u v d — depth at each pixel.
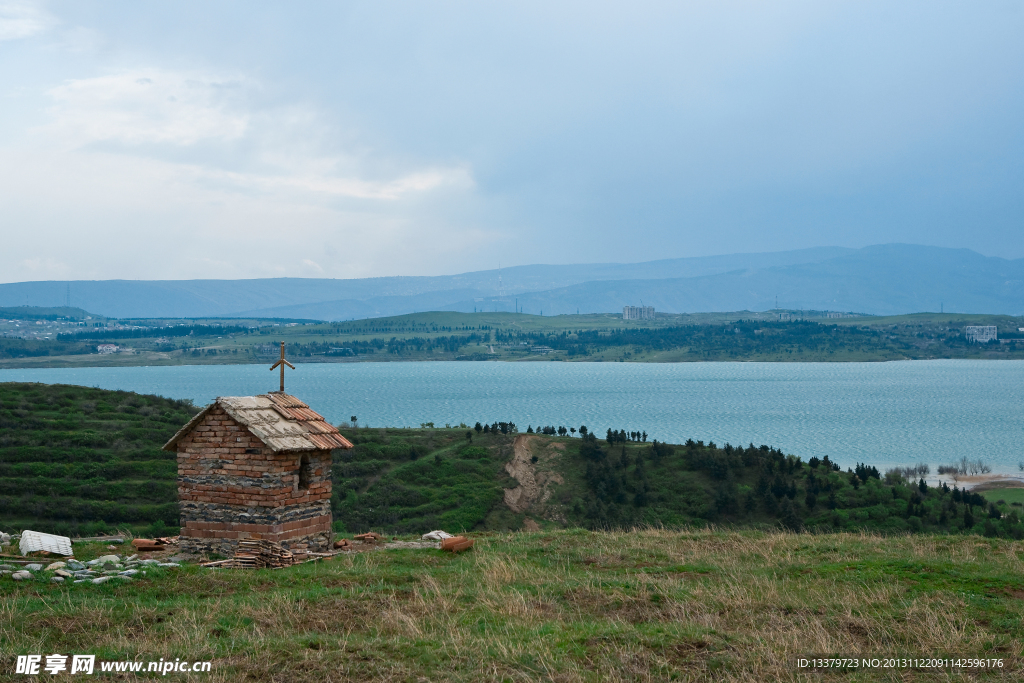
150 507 74.25
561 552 23.66
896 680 12.11
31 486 75.00
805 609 16.02
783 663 12.70
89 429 91.44
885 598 16.75
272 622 14.83
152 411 102.88
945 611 15.52
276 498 21.97
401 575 19.34
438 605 16.33
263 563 21.67
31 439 85.38
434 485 105.69
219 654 12.84
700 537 27.56
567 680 11.96
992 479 161.00
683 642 13.73
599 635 14.11
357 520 92.31
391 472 108.69
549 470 112.06
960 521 86.81
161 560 22.28
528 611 16.02
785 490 97.81
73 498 74.38
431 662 12.61
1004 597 17.09
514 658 12.74
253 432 21.98
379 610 15.92
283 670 12.17
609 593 17.72
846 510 91.88
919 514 88.62
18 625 14.04
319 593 17.00
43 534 23.47
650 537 27.69
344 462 110.50
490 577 19.16
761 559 22.75
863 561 21.20
